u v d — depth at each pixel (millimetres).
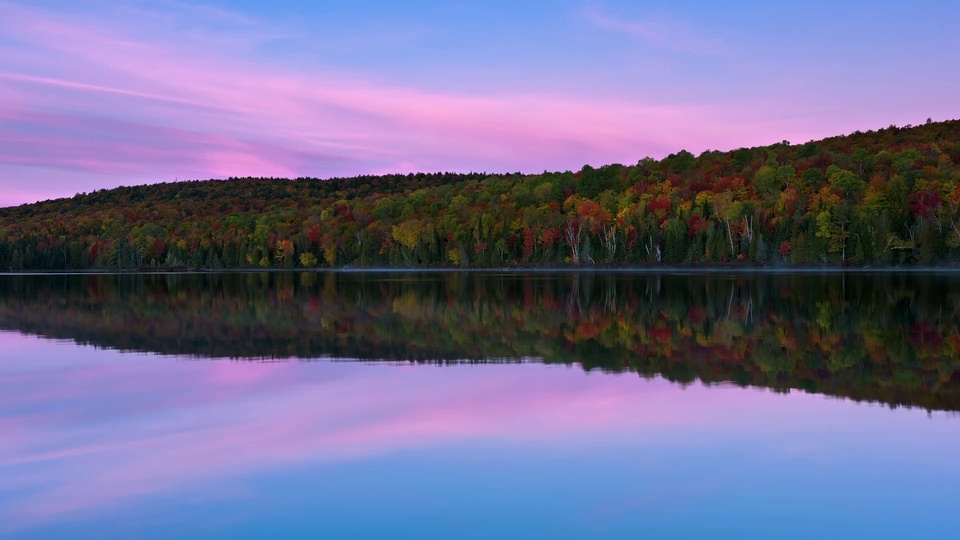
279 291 79188
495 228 181125
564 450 17719
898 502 14602
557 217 175750
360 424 20109
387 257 192750
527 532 13461
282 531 13547
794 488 15297
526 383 25438
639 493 15094
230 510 14453
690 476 15977
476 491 15266
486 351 32719
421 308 54562
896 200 139375
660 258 151125
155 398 23469
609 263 155250
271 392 24219
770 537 13227
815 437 18641
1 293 77875
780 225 135875
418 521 13922
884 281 85812
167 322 45875
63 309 56031
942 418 20391
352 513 14281
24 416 21266
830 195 147875
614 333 38375
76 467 16828
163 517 14180
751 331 38719
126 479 16062
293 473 16344
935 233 121312
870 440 18375
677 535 13305
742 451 17562
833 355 30875
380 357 31281
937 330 38281
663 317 46219
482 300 62156
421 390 24375
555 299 62219
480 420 20438
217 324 44531
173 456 17547
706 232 146625
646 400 22703
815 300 57938
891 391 23875
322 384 25531
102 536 13414
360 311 52531
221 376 27188
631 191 191250
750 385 24922
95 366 29547
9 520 14086
